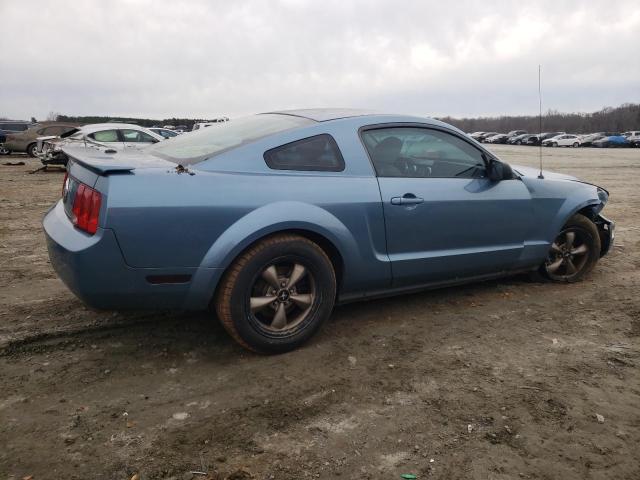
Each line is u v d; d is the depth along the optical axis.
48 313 4.01
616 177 16.84
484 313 4.21
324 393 2.98
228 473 2.30
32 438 2.52
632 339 3.75
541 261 4.70
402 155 3.90
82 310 4.08
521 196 4.39
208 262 3.06
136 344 3.55
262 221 3.15
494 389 3.04
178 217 2.98
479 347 3.60
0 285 4.69
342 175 3.57
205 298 3.13
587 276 5.22
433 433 2.62
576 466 2.38
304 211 3.30
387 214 3.66
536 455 2.46
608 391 3.03
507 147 48.69
